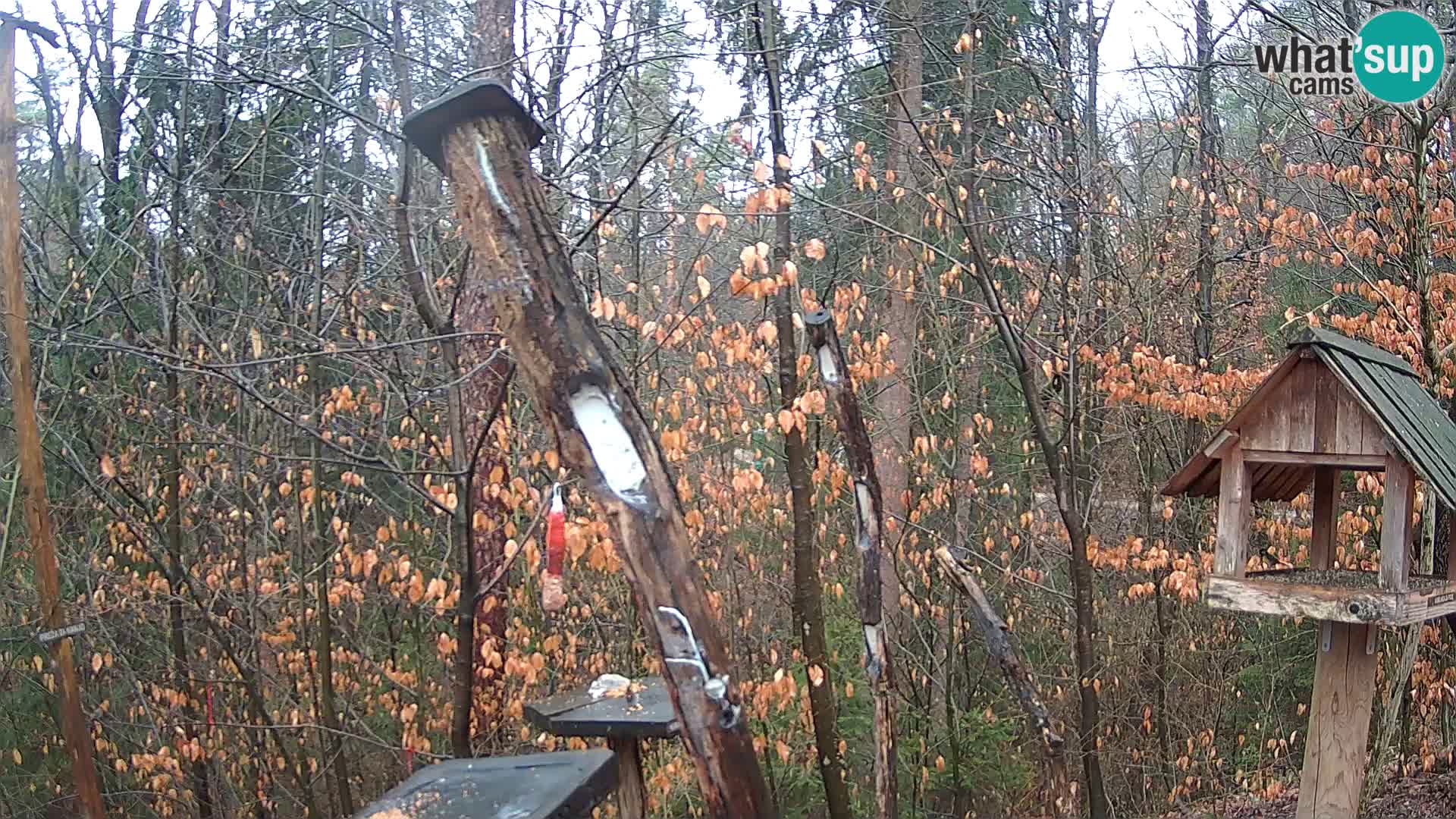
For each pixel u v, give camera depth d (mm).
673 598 2320
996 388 10844
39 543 5094
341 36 7840
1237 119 12359
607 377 2406
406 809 2545
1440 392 6789
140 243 7508
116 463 7895
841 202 8188
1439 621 8531
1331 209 9789
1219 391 8234
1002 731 8688
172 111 8531
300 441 7977
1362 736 5094
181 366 5129
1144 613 9820
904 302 8984
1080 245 7625
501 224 2412
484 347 6438
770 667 7688
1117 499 10164
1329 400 4863
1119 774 9555
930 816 9164
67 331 5855
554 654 7391
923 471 8516
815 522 8125
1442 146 7977
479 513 5004
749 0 5996
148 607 8148
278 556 8320
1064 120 7664
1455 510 4539
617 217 6781
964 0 8367
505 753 7117
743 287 4828
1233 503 5113
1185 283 9031
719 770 2307
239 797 9023
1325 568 5559
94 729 8758
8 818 8609
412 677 7867
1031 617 9648
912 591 8297
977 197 8219
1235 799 9031
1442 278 7406
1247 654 10344
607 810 5387
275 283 8469
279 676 8773
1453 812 7562
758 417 7234
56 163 8523
